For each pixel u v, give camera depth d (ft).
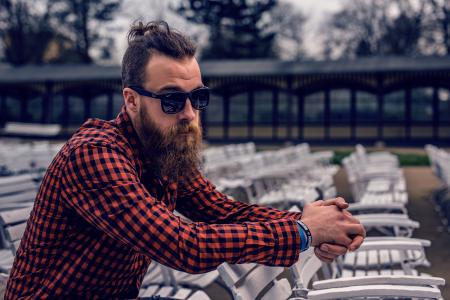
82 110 111.04
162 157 5.29
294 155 42.80
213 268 4.85
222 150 39.24
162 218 4.77
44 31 183.73
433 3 163.53
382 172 29.14
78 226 5.16
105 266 5.34
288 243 4.94
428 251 21.25
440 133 96.99
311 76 99.66
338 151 82.79
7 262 13.08
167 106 5.16
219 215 6.45
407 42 168.25
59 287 5.30
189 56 5.32
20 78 107.96
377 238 11.45
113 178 4.81
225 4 187.01
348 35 179.93
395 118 98.84
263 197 26.84
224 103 104.63
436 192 36.94
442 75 95.61
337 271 12.37
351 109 100.22
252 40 184.14
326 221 5.10
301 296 8.50
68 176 4.91
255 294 7.84
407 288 7.52
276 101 102.94
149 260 6.12
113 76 105.19
